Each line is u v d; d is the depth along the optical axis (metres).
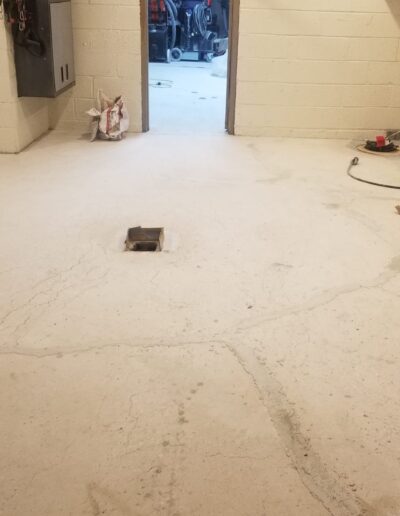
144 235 3.14
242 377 2.08
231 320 2.44
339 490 1.63
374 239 3.27
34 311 2.47
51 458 1.71
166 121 6.09
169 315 2.46
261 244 3.17
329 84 5.43
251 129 5.61
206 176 4.34
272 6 5.16
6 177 4.23
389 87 5.43
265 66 5.38
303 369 2.14
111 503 1.57
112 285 2.70
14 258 2.95
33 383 2.03
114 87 5.50
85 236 3.22
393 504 1.59
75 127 5.69
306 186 4.18
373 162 4.86
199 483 1.64
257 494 1.61
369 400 1.98
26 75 4.73
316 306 2.56
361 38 5.25
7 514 1.53
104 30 5.29
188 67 9.62
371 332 2.38
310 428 1.85
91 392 1.99
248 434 1.82
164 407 1.93
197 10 9.99
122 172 4.39
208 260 2.96
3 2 4.39
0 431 1.81
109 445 1.77
